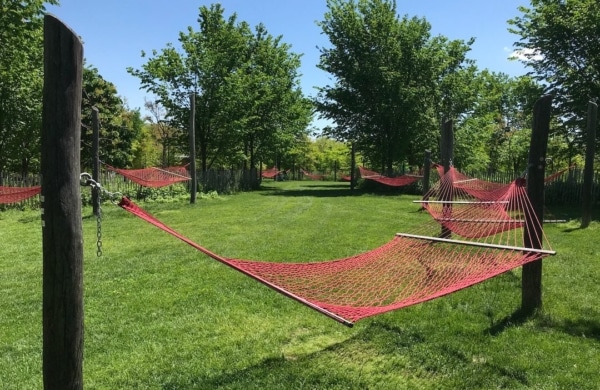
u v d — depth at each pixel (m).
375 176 25.42
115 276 6.99
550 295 5.72
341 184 41.03
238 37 30.38
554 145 23.70
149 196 19.78
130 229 11.68
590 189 11.13
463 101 30.89
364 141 31.70
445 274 5.13
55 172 2.34
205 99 28.16
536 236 5.07
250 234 10.78
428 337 4.58
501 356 4.14
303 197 22.78
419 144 31.77
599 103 19.09
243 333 4.77
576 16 18.42
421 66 29.53
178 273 7.10
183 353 4.33
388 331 4.75
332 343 4.53
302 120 37.97
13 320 5.27
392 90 28.69
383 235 10.37
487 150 40.72
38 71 22.17
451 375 3.86
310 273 4.96
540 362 4.02
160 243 9.67
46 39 2.29
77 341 2.48
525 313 5.11
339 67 31.12
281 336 4.68
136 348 4.45
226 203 19.09
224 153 29.77
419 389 3.67
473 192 9.52
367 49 30.73
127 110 46.84
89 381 3.82
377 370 3.98
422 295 4.16
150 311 5.45
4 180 16.67
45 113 2.32
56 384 2.46
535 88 21.08
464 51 31.77
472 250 6.62
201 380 3.82
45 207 2.36
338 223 12.49
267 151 36.41
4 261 8.36
